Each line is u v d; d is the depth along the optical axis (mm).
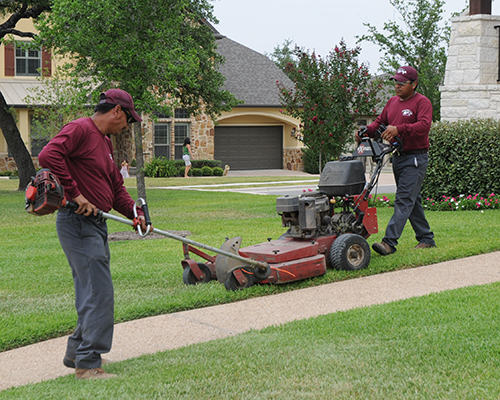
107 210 3887
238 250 5863
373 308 4961
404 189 7215
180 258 7629
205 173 27922
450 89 15227
